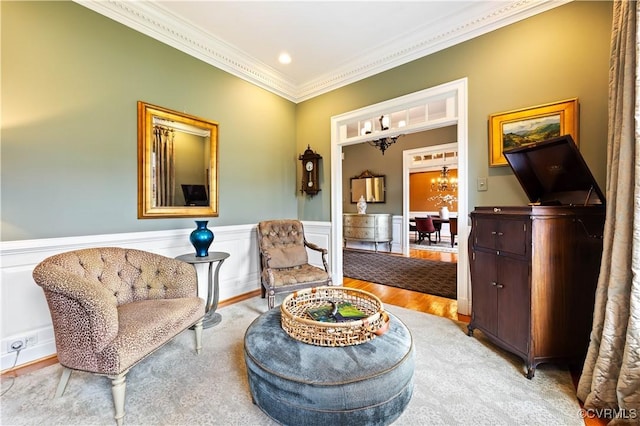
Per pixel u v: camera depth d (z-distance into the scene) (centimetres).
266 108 383
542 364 185
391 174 657
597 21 211
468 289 268
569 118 219
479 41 264
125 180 249
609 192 150
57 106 212
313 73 377
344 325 140
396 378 125
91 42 229
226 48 315
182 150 290
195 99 302
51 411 145
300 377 120
